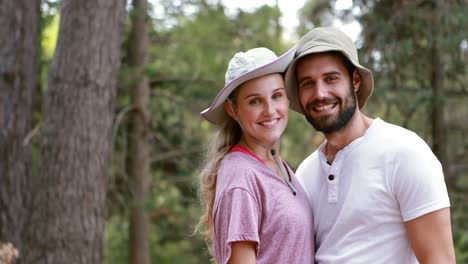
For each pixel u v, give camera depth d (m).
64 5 6.80
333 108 2.88
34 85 6.83
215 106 2.82
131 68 9.40
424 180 2.67
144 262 10.64
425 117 9.45
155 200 10.30
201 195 2.99
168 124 11.16
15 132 6.50
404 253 2.79
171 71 11.52
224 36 11.83
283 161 2.97
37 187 6.60
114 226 12.48
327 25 9.95
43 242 6.45
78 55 6.68
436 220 2.66
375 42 8.62
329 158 3.03
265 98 2.78
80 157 6.59
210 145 3.00
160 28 11.63
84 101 6.65
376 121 2.90
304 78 2.89
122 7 7.01
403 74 8.84
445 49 8.46
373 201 2.78
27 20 6.67
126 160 10.46
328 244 2.89
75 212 6.54
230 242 2.62
